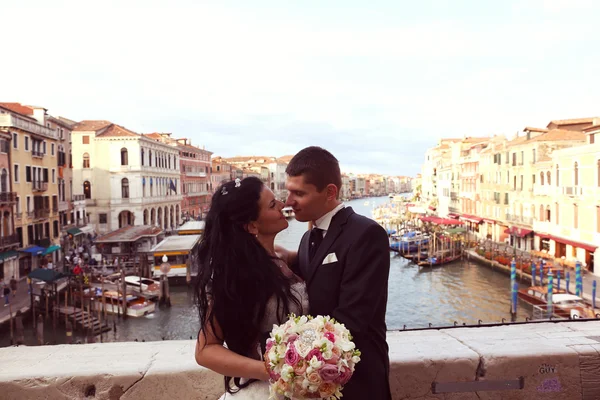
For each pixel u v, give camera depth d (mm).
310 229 2600
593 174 33562
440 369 2811
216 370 2072
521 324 3568
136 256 42406
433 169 91438
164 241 43531
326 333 1843
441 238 53156
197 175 85750
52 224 41469
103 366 2889
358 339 2035
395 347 3002
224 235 2162
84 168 57969
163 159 67750
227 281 2088
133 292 30828
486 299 32938
